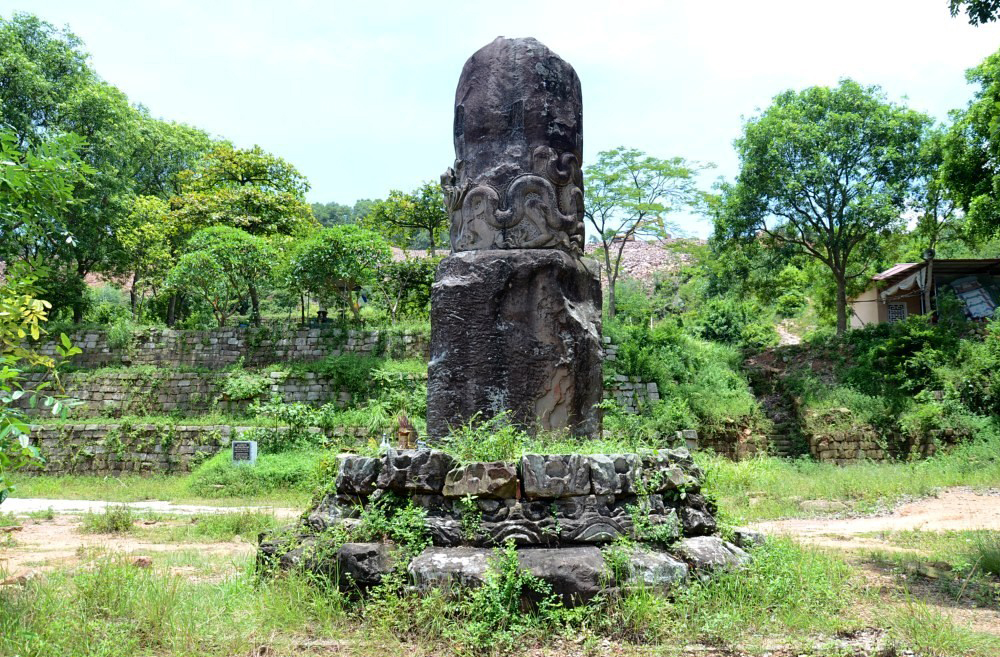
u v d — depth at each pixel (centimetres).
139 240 2991
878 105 2819
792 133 2788
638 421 2258
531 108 707
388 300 2848
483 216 698
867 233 2869
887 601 580
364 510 546
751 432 2441
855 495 1565
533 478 520
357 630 466
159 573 623
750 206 2905
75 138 548
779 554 588
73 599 492
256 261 2608
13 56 2727
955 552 836
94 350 2667
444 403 666
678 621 467
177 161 3666
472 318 670
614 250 6619
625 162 3161
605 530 525
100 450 2212
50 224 562
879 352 2655
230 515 1166
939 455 2153
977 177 2192
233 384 2386
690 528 571
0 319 498
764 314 4406
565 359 668
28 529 1129
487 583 472
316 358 2570
